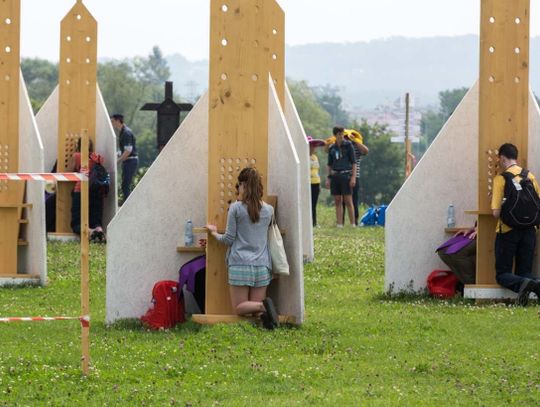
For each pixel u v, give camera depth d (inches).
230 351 887.1
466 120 1179.9
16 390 767.1
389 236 1185.4
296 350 896.9
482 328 988.6
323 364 848.9
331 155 2132.1
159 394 758.5
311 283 1318.9
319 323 1008.2
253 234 981.2
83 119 1756.9
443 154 1181.1
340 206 2124.8
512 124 1136.8
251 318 984.9
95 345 912.9
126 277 1029.8
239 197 984.9
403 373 819.4
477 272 1143.0
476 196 1179.9
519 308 1094.4
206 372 818.8
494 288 1137.4
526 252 1128.8
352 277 1374.3
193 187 1034.1
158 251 1032.8
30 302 1176.2
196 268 1011.3
